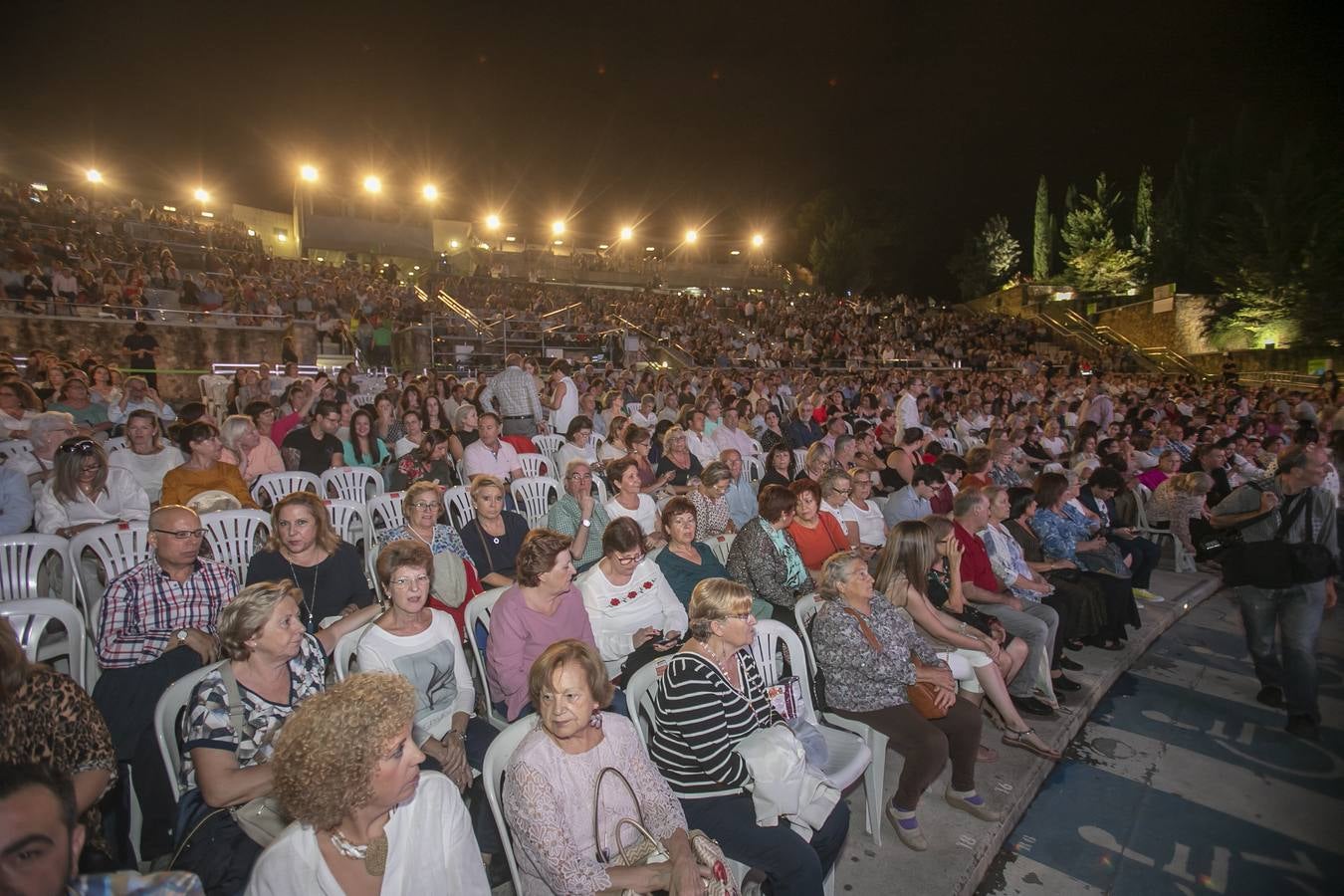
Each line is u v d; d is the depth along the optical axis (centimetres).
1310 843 356
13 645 207
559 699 218
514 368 908
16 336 1395
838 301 4225
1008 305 4209
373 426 809
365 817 175
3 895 121
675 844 231
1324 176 2725
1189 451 1116
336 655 317
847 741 328
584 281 4269
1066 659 534
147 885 144
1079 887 325
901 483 852
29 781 127
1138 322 3291
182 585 334
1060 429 1328
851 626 343
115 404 841
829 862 284
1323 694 535
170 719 248
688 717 270
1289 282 2720
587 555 520
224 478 529
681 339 2695
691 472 817
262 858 176
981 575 478
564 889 209
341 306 2095
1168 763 430
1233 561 484
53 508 459
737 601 278
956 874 312
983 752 410
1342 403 1591
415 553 297
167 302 1733
